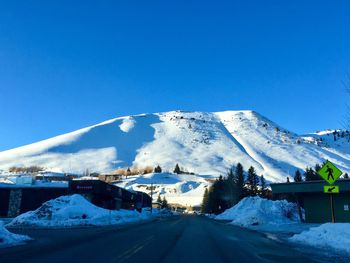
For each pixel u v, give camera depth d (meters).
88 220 39.12
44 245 17.33
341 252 16.44
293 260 13.76
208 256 14.33
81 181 66.44
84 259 12.71
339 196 40.50
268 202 57.09
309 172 104.62
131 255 13.95
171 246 17.64
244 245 19.19
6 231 19.55
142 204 110.19
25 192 68.06
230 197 107.94
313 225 38.91
